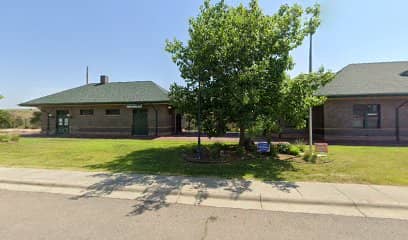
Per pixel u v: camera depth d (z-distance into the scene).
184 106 10.18
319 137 17.89
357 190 5.79
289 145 11.48
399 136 16.00
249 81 8.73
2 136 16.20
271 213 4.66
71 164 8.98
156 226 4.05
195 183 6.45
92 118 22.94
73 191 6.07
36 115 37.09
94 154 11.09
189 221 4.27
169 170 7.93
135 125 22.11
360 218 4.42
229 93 9.02
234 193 5.62
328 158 9.65
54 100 23.16
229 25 9.06
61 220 4.27
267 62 8.62
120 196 5.66
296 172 7.60
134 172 7.68
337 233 3.81
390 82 16.42
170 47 10.17
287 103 9.00
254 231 3.88
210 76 9.52
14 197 5.60
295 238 3.64
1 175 7.36
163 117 21.50
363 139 16.50
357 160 9.25
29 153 11.45
